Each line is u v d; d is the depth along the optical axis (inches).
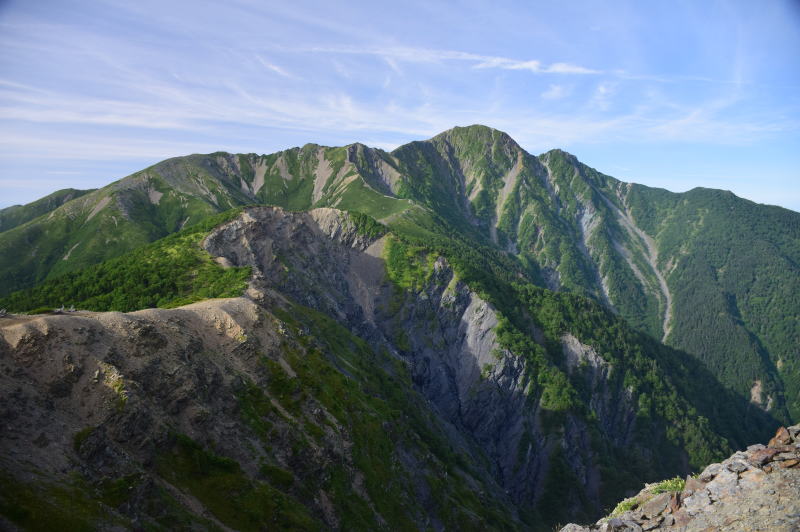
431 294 7396.7
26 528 1119.0
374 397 3823.8
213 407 2148.1
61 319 1790.1
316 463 2356.1
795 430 1160.2
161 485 1615.4
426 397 6186.0
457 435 5639.8
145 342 2037.4
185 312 2667.3
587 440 6417.3
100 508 1294.3
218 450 1969.7
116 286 4564.5
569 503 5767.7
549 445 6264.8
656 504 1200.8
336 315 5812.0
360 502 2469.2
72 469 1371.8
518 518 4749.0
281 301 4247.0
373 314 7057.1
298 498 2085.4
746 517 995.3
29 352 1626.5
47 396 1574.8
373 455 2896.2
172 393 1971.0
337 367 3700.8
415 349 6811.0
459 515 3243.1
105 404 1652.3
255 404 2396.7
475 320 7249.0
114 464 1510.8
